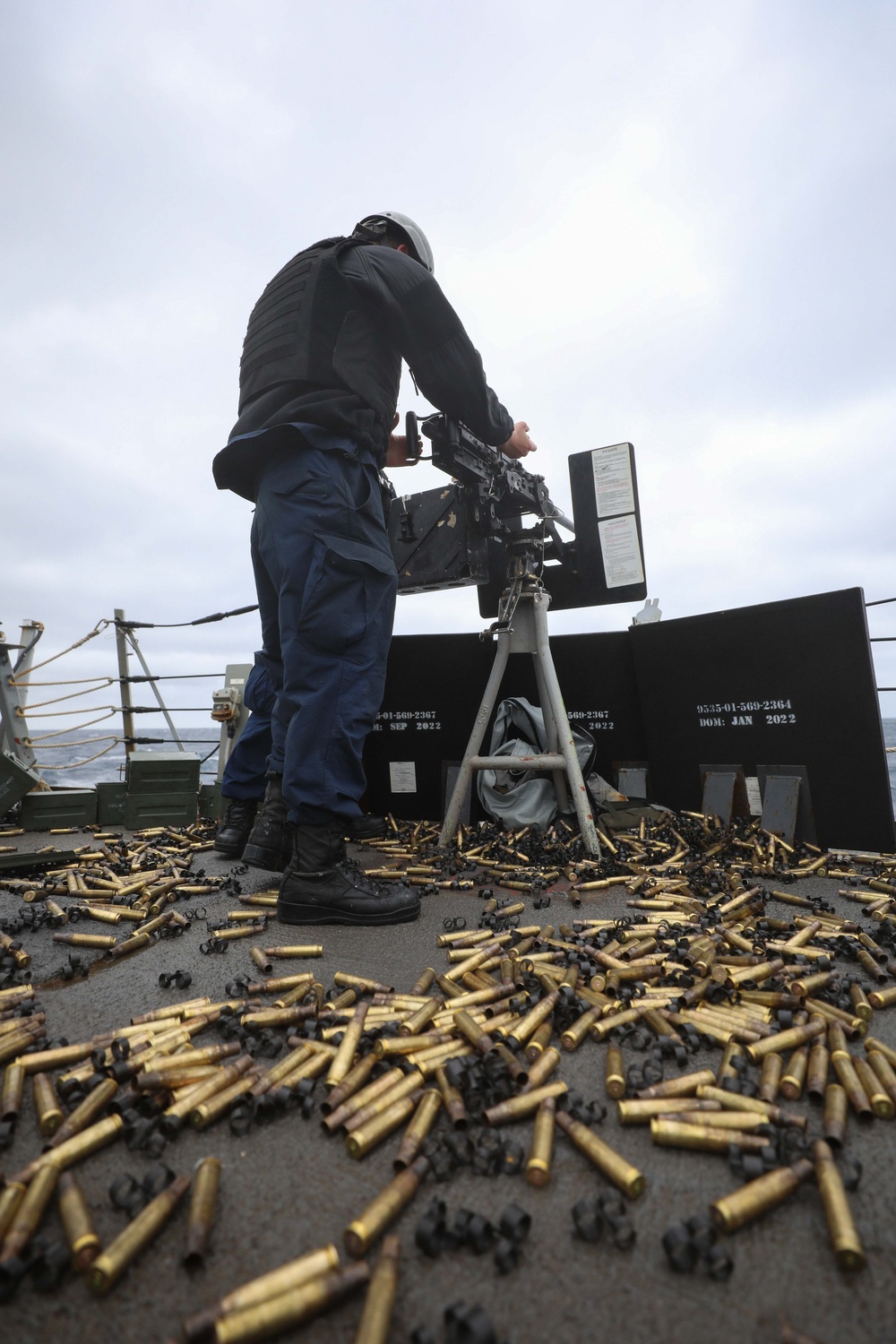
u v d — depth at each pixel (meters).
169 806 5.52
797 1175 1.12
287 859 3.30
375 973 2.21
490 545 5.41
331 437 2.69
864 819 4.10
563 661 5.58
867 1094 1.39
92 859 3.97
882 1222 1.07
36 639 6.70
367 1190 1.17
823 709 4.29
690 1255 0.98
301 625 2.61
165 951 2.46
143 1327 0.90
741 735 4.65
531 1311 0.92
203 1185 1.11
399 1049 1.56
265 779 4.16
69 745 6.89
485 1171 1.21
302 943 2.53
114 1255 0.97
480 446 3.96
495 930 2.62
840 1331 0.88
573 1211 1.06
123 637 7.37
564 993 1.88
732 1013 1.80
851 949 2.26
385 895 2.76
